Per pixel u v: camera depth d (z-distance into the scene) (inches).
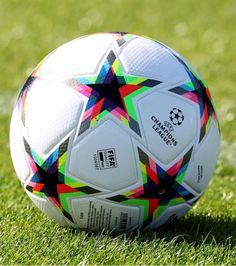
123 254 273.3
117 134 267.4
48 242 283.4
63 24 811.4
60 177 275.9
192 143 279.0
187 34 772.6
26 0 915.4
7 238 286.8
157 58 281.3
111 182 271.4
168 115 272.4
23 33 770.8
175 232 299.7
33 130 277.4
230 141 470.9
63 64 279.4
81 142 269.3
